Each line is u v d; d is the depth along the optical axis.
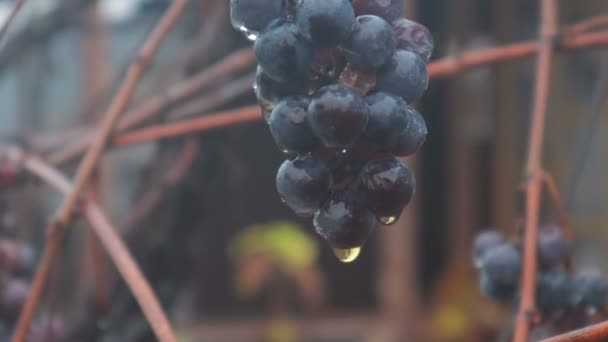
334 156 0.50
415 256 2.46
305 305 2.52
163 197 1.02
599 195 2.31
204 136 1.03
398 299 2.37
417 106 1.88
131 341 0.96
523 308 0.62
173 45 1.55
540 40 0.70
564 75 2.21
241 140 1.07
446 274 2.44
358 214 0.50
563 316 0.68
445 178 2.50
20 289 0.79
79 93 2.09
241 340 2.50
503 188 2.23
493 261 0.68
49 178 0.77
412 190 0.50
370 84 0.49
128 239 1.01
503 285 0.68
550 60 0.70
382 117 0.49
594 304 0.68
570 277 0.68
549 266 0.68
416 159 2.47
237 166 1.05
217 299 2.63
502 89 2.07
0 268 0.81
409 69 0.49
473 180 2.41
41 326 0.76
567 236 0.68
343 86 0.49
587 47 0.70
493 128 2.16
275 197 2.50
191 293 1.12
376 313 2.61
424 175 2.51
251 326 2.56
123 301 0.97
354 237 0.50
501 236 0.70
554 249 0.68
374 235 2.66
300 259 2.39
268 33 0.49
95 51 2.07
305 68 0.49
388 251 2.38
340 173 0.50
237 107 1.01
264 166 2.42
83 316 0.99
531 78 2.12
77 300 1.21
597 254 2.32
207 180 1.04
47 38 1.35
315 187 0.49
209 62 1.05
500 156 2.20
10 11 0.69
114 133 0.70
